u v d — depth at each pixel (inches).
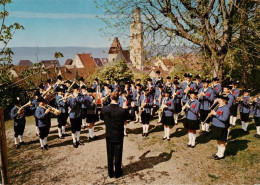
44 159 241.8
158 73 421.4
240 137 279.0
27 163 233.0
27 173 211.3
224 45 351.9
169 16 355.9
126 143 286.8
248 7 359.6
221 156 227.1
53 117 442.0
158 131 332.2
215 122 224.2
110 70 689.6
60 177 202.5
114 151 197.2
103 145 280.1
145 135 311.3
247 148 244.4
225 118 214.1
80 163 230.2
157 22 370.6
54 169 218.5
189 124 256.7
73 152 259.3
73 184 189.9
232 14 347.6
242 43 351.3
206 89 306.3
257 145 247.8
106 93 350.3
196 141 283.7
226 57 342.0
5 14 137.9
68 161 235.5
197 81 362.9
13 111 271.1
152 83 429.4
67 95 285.9
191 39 355.9
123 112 192.1
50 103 348.2
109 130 193.0
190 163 223.6
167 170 210.5
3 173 143.8
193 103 254.5
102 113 199.9
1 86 133.6
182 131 325.7
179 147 266.2
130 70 708.7
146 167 218.1
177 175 200.5
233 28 354.0
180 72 475.5
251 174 194.7
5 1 135.9
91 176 203.2
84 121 356.8
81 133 331.9
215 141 278.5
